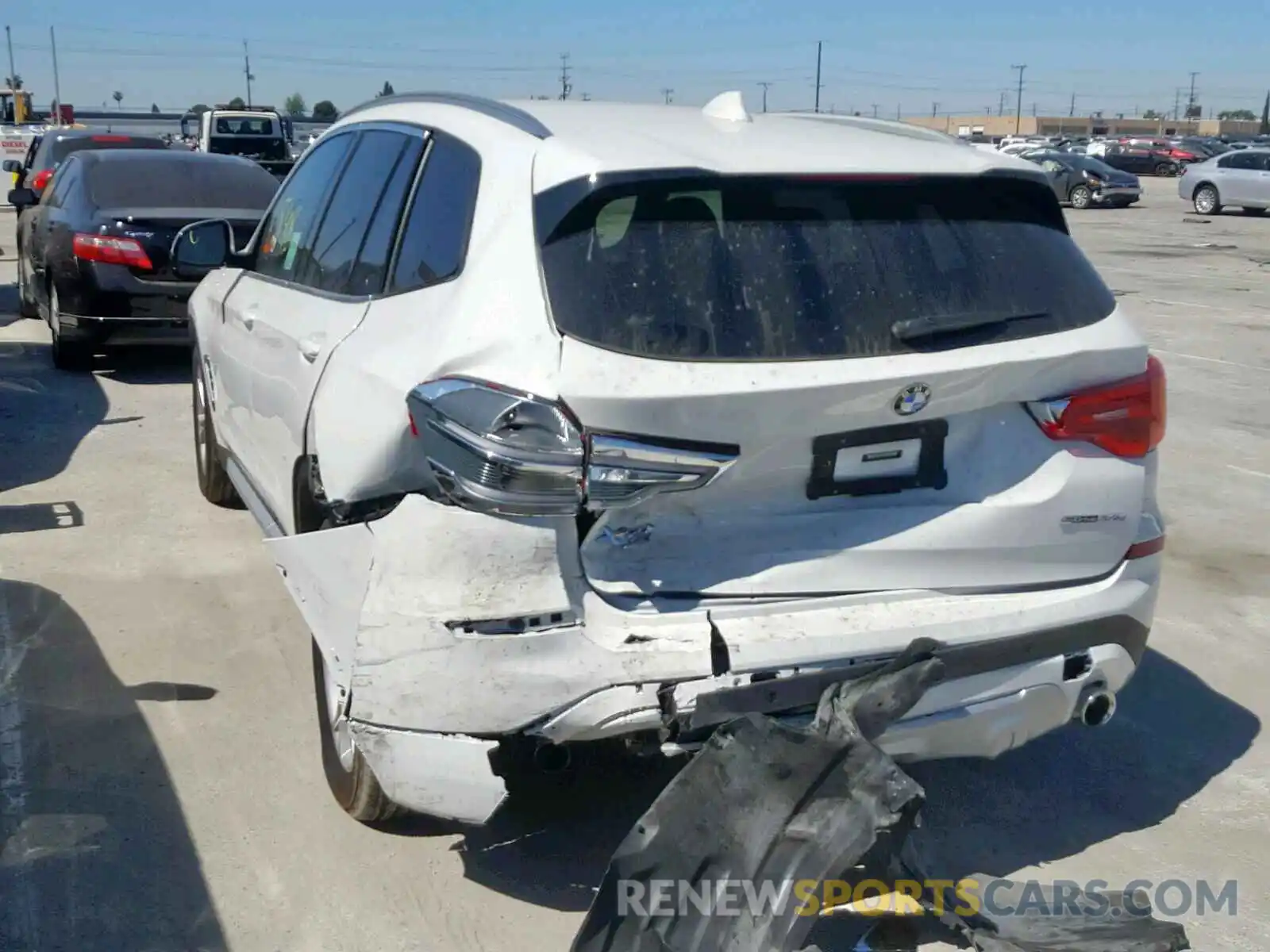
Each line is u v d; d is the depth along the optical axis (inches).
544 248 121.0
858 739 113.7
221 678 184.5
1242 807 161.0
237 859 141.8
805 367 117.3
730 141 134.0
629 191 121.7
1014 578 131.0
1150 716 185.5
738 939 107.3
